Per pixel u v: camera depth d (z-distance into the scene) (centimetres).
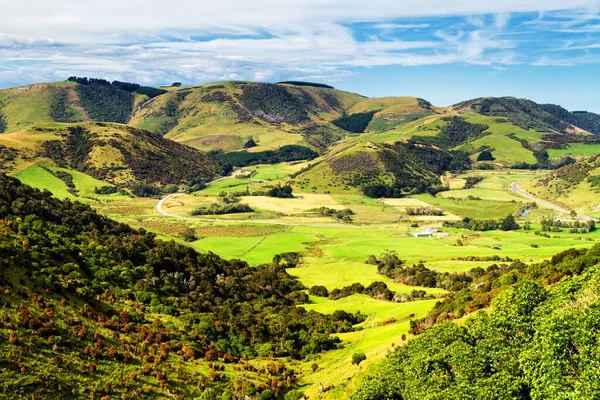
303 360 7025
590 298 4188
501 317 4675
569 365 3372
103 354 5391
